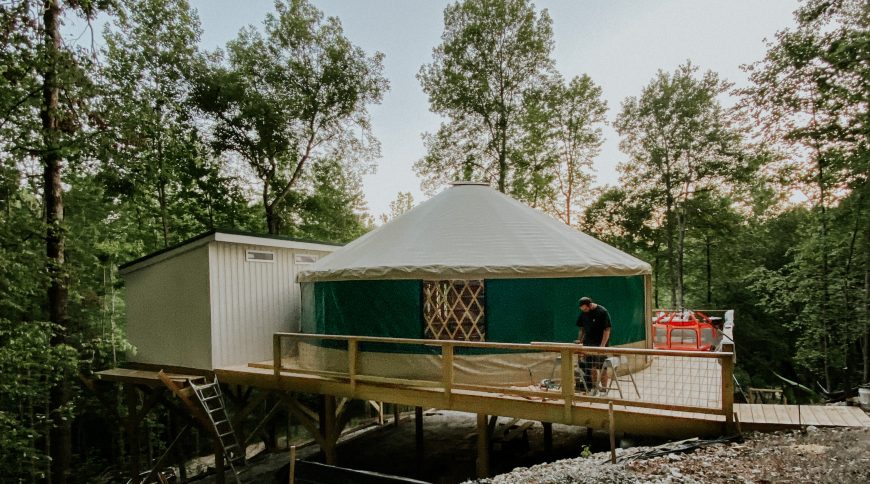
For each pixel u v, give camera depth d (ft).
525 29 64.59
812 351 48.62
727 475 12.17
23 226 26.02
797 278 47.73
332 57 62.64
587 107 73.77
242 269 30.94
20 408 33.04
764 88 41.42
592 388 19.86
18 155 25.32
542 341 23.94
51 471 38.34
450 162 71.61
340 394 23.58
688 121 64.85
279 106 61.57
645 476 12.70
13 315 28.07
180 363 30.89
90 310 49.29
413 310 24.64
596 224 79.92
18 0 23.12
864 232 41.70
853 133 37.65
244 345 30.66
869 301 42.04
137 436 31.76
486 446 20.24
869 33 32.55
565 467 15.15
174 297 31.53
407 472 27.68
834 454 12.51
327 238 77.82
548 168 72.38
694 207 67.51
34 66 24.64
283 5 61.26
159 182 54.65
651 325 30.12
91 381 32.96
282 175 70.33
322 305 27.94
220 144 60.70
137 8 48.67
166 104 54.13
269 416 28.25
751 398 41.57
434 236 26.81
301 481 13.46
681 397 19.42
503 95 67.77
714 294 80.94
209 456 49.78
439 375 24.11
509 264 23.68
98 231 54.85
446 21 67.62
